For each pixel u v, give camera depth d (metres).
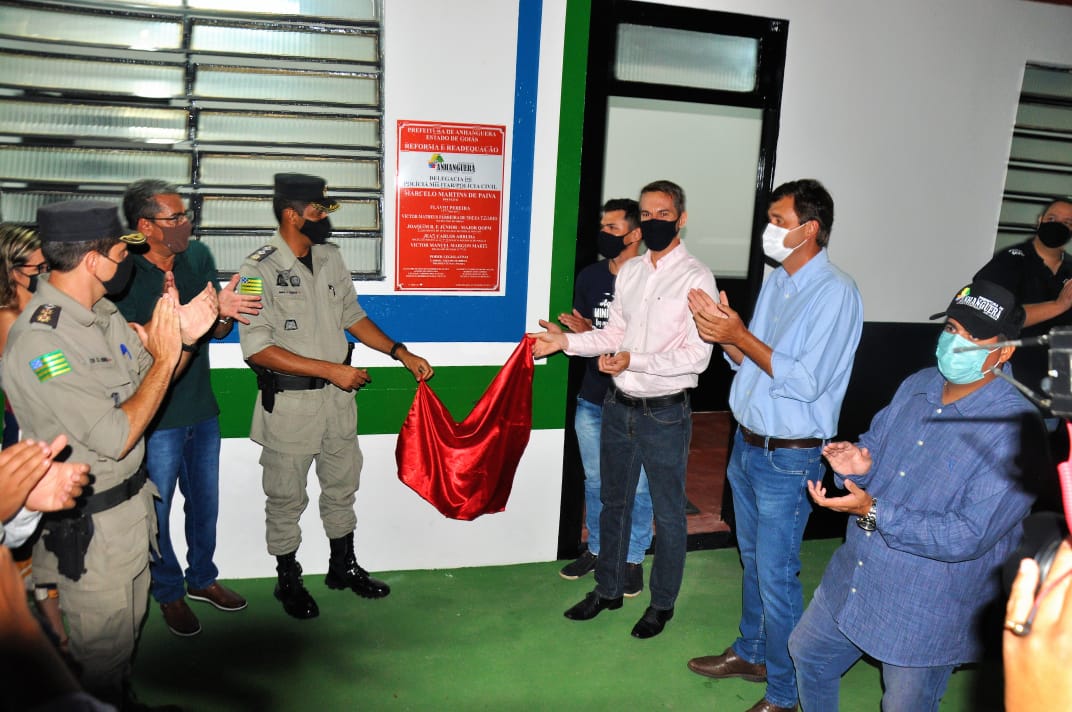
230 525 3.58
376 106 3.44
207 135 3.34
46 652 0.77
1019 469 1.92
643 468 3.59
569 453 3.93
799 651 2.41
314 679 2.99
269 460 3.30
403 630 3.35
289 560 3.40
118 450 2.22
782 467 2.77
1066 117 4.31
